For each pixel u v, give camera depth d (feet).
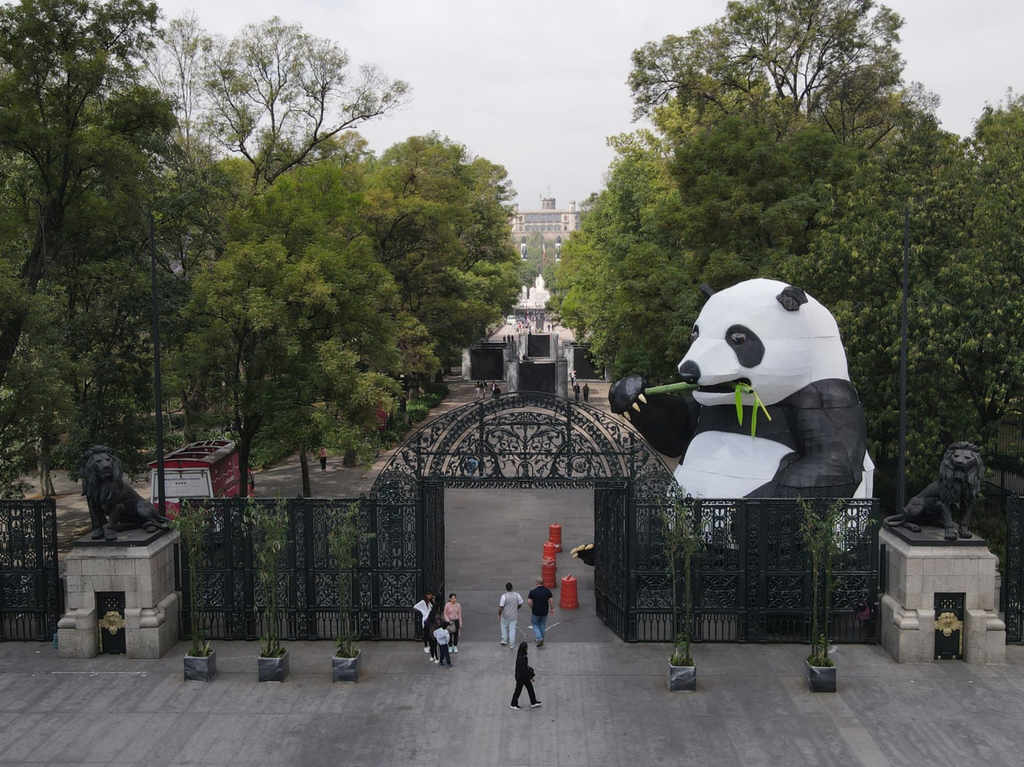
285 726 52.85
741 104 146.61
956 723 52.42
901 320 81.46
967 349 80.89
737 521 64.69
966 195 90.89
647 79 147.43
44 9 86.79
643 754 49.19
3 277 78.38
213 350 97.04
